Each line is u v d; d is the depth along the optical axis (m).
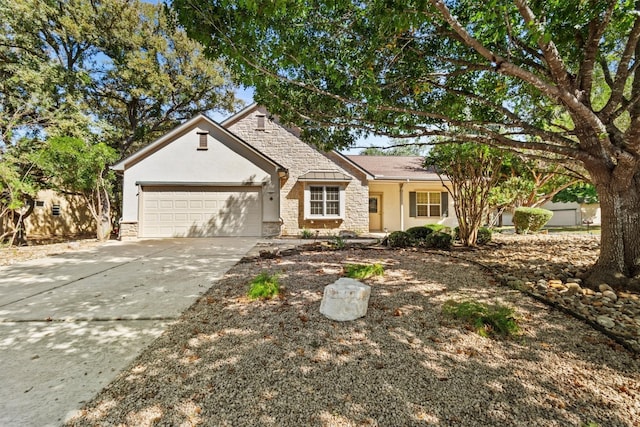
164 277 5.12
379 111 4.72
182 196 11.52
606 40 4.15
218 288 4.36
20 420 1.77
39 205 16.14
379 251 7.11
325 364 2.33
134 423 1.75
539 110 5.52
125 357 2.49
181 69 16.33
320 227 13.16
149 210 11.36
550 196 12.26
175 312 3.46
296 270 5.20
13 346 2.69
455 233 8.67
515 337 2.68
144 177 11.36
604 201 4.01
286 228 13.24
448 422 1.74
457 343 2.61
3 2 10.92
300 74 4.80
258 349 2.56
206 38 3.45
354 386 2.06
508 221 17.97
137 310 3.54
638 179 3.91
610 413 1.78
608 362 2.27
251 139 13.53
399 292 3.88
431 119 5.32
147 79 14.96
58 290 4.38
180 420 1.77
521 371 2.20
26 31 11.73
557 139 4.09
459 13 4.02
